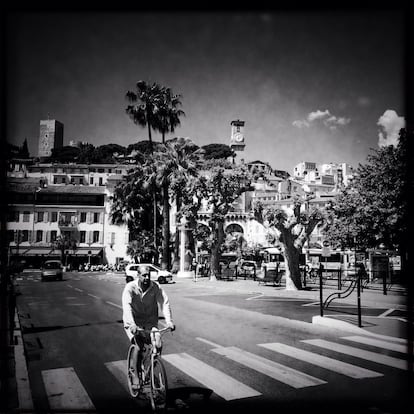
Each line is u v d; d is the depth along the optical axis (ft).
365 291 67.77
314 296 61.87
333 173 335.67
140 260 144.25
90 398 18.43
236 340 30.32
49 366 23.97
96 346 29.22
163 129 135.33
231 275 103.50
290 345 28.48
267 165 329.31
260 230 223.92
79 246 205.36
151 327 18.25
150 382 17.22
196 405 17.21
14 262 52.60
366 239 89.66
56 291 78.28
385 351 26.58
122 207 171.83
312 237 174.09
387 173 80.33
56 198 208.54
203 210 197.06
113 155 332.39
